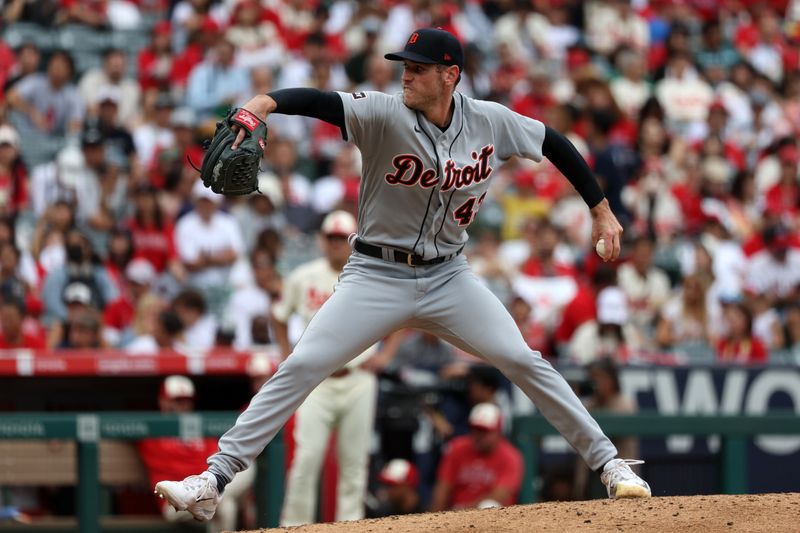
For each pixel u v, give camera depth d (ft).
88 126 135.13
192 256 124.06
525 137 54.24
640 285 131.95
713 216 148.05
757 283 145.38
